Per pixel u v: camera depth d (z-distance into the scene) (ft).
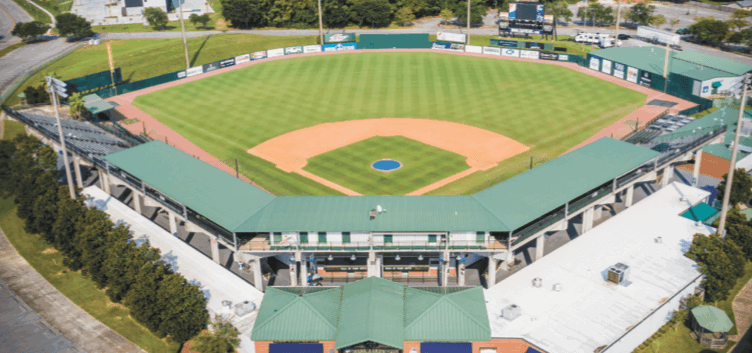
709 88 440.86
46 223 264.93
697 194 290.35
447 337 192.95
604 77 501.97
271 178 336.29
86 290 248.52
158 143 309.22
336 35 597.11
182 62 559.38
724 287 228.02
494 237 234.17
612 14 654.94
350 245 235.61
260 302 223.92
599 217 280.10
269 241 237.45
